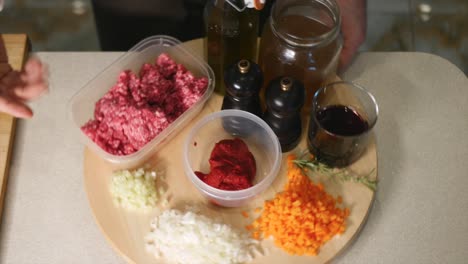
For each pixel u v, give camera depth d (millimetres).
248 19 941
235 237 892
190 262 886
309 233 883
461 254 932
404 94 1098
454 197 986
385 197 984
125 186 930
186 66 1064
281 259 890
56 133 1048
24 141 1035
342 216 914
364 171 977
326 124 943
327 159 962
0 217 950
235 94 900
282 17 922
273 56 938
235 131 1005
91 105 1016
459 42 1990
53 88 1098
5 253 923
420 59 1144
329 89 973
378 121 1063
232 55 1007
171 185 968
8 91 863
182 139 1017
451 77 1121
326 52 914
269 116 937
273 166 941
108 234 910
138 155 937
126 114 936
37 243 935
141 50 1062
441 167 1018
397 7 2033
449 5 2037
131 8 1284
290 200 886
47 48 1928
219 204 945
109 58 1145
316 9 906
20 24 1964
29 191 984
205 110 1053
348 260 923
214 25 957
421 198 984
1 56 1003
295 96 868
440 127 1062
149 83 985
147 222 927
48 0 2000
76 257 925
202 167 992
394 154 1029
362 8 1120
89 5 2004
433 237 947
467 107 1086
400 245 938
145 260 893
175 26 1350
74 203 977
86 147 998
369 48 1973
